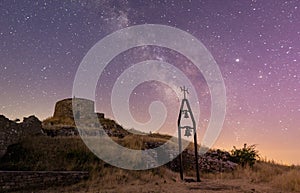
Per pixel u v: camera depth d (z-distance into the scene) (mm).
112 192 13438
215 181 17719
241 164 25000
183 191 13523
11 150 20953
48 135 27594
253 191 13648
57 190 14695
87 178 17109
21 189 14812
